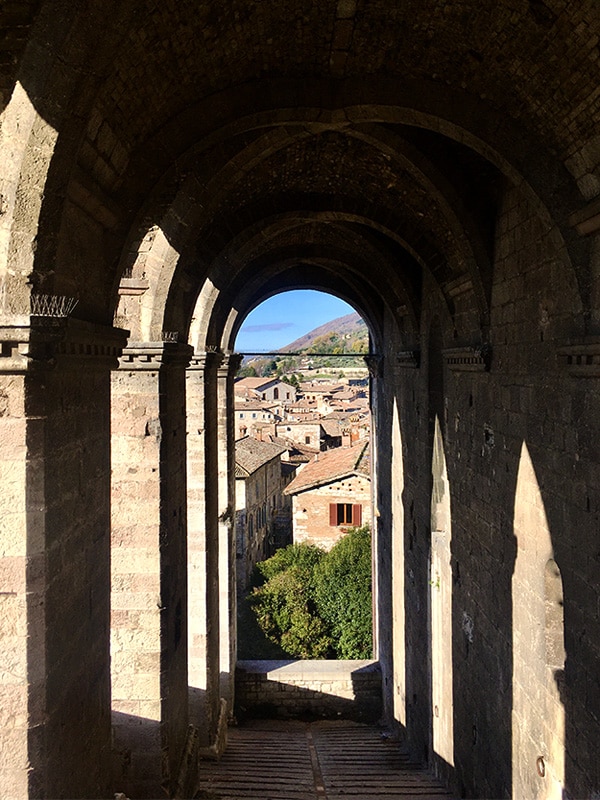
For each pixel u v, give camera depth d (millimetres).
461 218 8617
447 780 11516
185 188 7750
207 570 12914
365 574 24109
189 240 8148
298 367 158625
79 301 5477
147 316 8383
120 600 8555
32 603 4477
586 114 5574
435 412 12641
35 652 4492
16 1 4203
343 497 32281
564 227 6246
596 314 6016
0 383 4398
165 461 8609
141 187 6168
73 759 5129
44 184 4352
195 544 12812
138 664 8547
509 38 5484
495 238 8711
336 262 15250
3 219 4391
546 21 5113
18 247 4375
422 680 13367
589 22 4844
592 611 6109
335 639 23438
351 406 78250
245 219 10359
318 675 18547
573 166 6094
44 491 4535
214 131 6328
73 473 5184
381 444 19547
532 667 7633
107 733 6074
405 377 15188
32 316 4246
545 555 7223
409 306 13398
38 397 4488
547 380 7109
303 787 11609
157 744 8508
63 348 4773
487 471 9258
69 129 4375
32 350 4332
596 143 5664
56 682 4758
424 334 12867
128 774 8492
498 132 6348
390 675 17250
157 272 8258
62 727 4887
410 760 13977
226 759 13477
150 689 8539
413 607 14234
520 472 7977
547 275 7051
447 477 11516
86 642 5480
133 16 4285
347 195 10531
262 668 18922
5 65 4340
